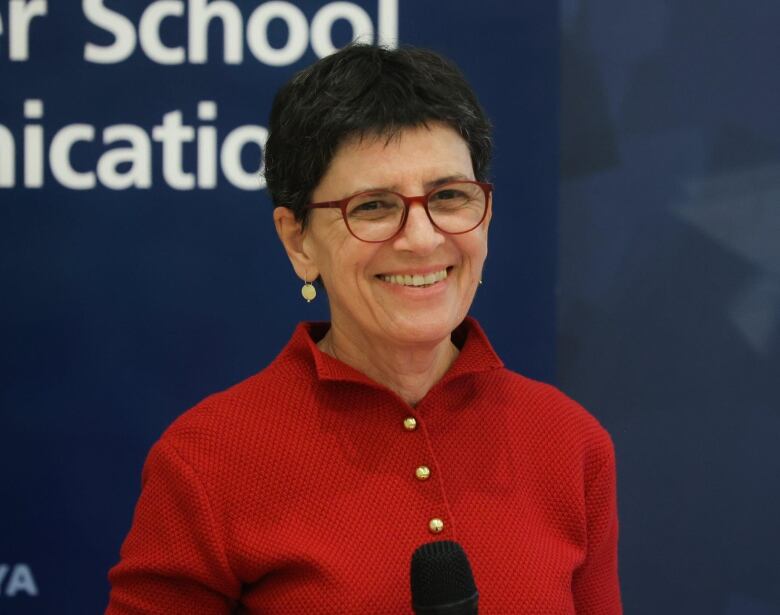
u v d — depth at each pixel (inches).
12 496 407.2
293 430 230.4
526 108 407.8
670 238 416.8
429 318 219.9
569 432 248.1
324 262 226.5
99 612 411.5
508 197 410.0
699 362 418.9
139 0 394.9
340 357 239.6
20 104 395.9
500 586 221.3
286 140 221.9
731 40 410.6
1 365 403.9
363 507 223.3
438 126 215.0
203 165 401.4
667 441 420.8
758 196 414.3
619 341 418.9
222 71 398.3
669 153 414.3
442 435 235.3
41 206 399.5
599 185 415.5
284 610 218.1
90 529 409.4
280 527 222.4
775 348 417.7
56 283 402.3
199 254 404.5
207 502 222.7
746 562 422.6
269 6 396.8
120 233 402.0
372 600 213.9
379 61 216.2
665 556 422.9
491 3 403.9
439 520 222.5
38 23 393.7
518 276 412.8
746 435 420.2
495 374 253.6
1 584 408.5
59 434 406.6
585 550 244.8
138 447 408.5
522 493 236.4
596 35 411.2
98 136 398.3
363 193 212.5
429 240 211.2
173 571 224.1
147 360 406.6
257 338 408.5
